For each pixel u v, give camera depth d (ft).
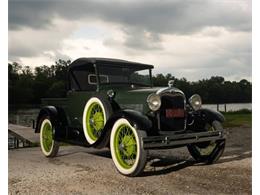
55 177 14.64
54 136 19.56
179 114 15.83
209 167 16.46
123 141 14.88
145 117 14.28
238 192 11.94
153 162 18.22
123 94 16.98
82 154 21.83
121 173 14.85
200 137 15.17
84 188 12.71
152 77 20.67
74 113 19.85
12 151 24.03
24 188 12.78
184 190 12.28
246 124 38.78
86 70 19.11
